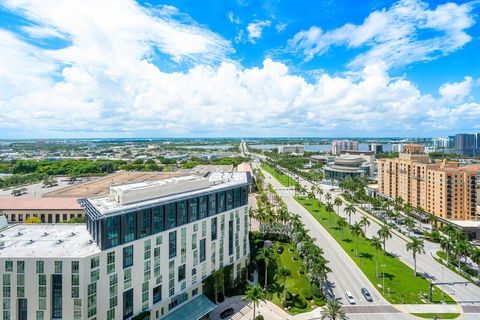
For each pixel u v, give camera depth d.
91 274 62.56
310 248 106.44
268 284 101.94
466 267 115.69
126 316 69.44
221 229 96.44
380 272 112.56
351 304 90.38
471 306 89.44
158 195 80.50
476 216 165.25
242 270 105.50
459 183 166.62
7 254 63.16
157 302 76.50
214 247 93.62
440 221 168.50
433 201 178.25
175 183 85.38
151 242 74.62
